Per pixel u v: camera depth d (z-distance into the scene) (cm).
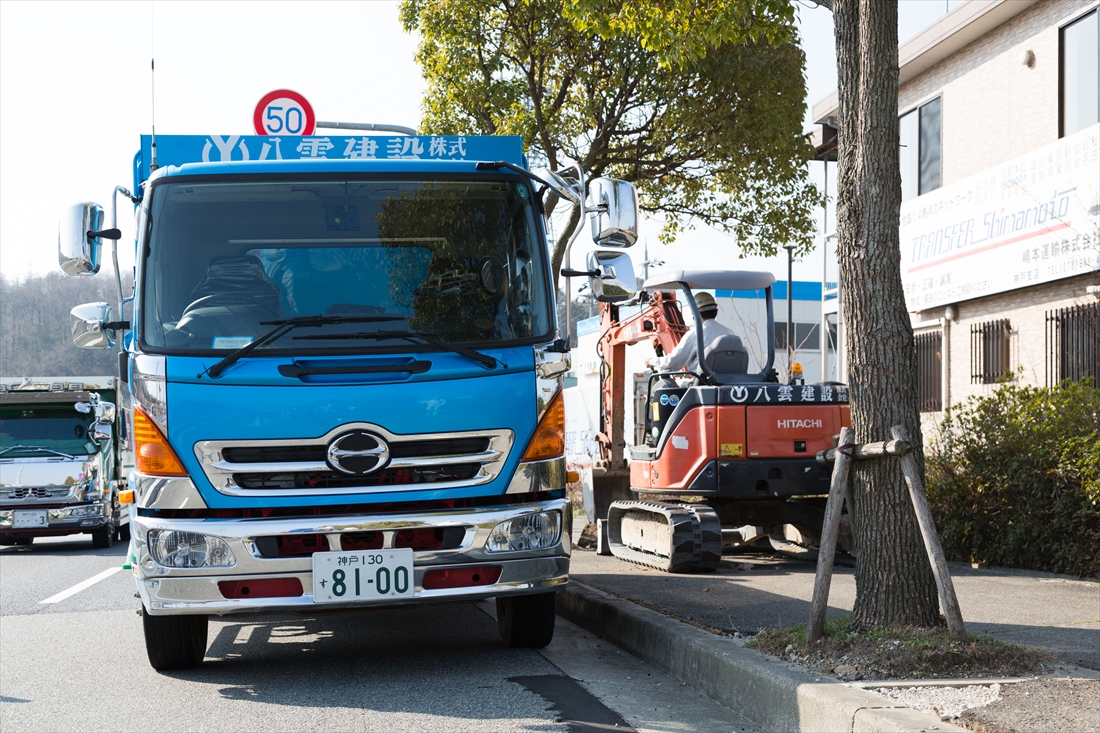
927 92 1745
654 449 1095
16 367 6450
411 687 605
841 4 578
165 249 624
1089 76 1374
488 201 660
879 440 548
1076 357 1285
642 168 1670
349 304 621
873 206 554
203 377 586
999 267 1442
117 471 2019
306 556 579
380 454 589
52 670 693
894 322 552
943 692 460
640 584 890
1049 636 592
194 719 545
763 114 1509
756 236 1680
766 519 1087
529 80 1551
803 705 474
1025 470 933
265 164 646
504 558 600
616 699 570
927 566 549
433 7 1513
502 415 609
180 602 576
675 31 884
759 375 1078
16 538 2048
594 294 668
